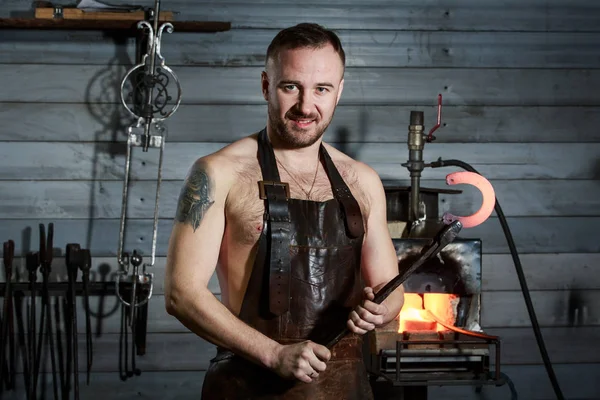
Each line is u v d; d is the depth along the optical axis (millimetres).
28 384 3578
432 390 3885
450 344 3117
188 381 3799
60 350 3635
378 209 2287
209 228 2082
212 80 3803
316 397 2047
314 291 2082
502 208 3945
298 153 2195
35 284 3586
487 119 3930
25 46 3734
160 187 3779
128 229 3781
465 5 3912
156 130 3674
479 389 3902
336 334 2061
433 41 3902
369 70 3877
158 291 3789
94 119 3766
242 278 2088
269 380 2043
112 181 3775
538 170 3957
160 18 3629
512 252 3768
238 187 2115
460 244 3285
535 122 3949
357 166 2305
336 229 2139
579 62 3961
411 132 3422
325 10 3850
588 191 3949
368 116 3877
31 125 3742
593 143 3951
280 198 2104
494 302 3930
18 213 3738
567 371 3947
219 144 3812
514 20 3932
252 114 3820
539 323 3945
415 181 3406
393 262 2277
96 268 3758
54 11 3580
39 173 3748
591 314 3945
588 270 3951
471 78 3920
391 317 2166
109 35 3756
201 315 2004
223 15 3803
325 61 2049
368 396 2143
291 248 2084
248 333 1985
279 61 2057
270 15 3820
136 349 3760
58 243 3752
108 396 3750
